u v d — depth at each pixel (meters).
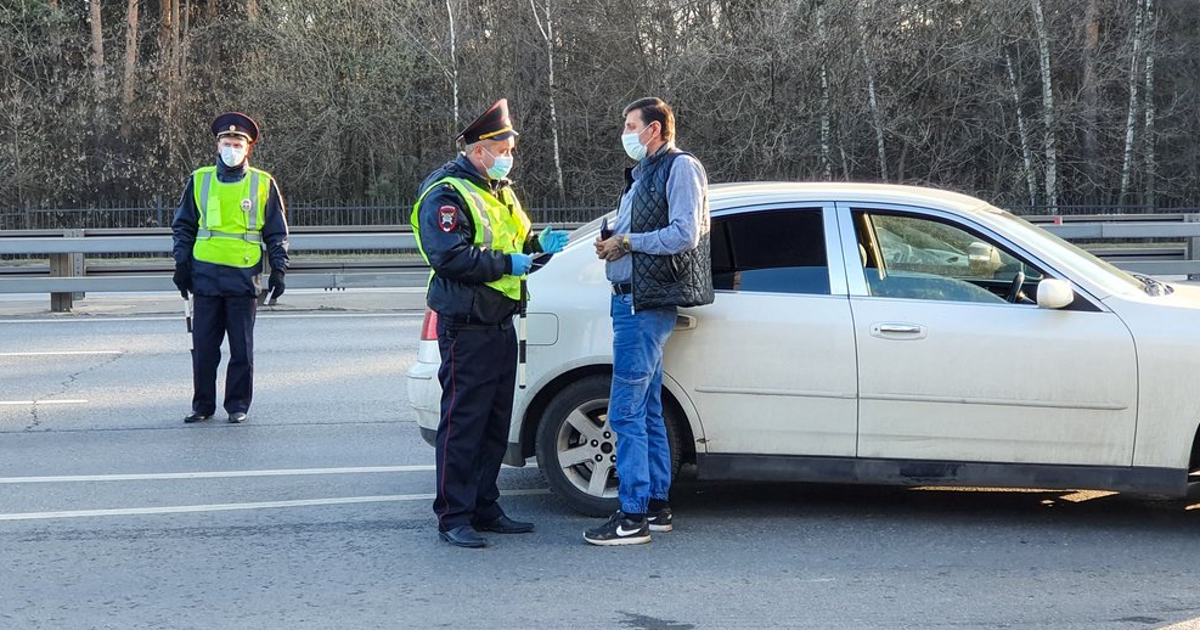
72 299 15.49
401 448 7.53
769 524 5.83
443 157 30.92
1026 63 32.34
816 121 28.52
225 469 7.00
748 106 28.66
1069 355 5.44
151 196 31.03
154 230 17.08
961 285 5.62
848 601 4.76
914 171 30.73
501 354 5.46
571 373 5.87
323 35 31.08
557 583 4.99
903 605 4.72
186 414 8.65
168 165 31.53
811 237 5.73
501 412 5.61
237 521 5.94
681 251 5.19
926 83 30.30
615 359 5.42
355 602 4.77
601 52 30.22
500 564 5.25
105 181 31.02
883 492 6.42
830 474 5.63
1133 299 5.53
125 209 24.62
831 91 28.36
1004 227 5.70
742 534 5.67
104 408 8.87
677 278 5.25
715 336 5.63
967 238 5.69
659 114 5.32
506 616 4.61
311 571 5.16
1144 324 5.44
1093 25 31.92
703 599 4.79
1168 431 5.41
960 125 31.08
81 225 25.78
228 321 8.32
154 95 32.22
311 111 30.84
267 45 31.69
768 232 5.75
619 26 29.72
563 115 30.20
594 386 5.81
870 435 5.58
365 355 11.30
